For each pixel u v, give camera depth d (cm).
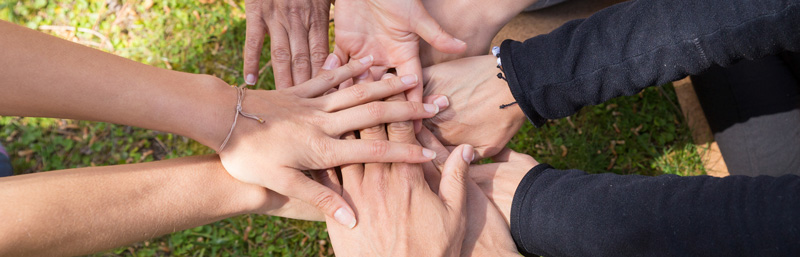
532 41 91
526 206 89
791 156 103
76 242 78
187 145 120
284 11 97
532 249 90
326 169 89
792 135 103
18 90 75
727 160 110
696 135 119
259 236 116
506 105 92
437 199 88
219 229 116
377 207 87
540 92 89
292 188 85
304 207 92
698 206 81
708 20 82
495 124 95
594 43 87
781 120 104
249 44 99
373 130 89
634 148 120
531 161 96
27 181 77
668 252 81
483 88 93
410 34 91
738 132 106
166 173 84
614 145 120
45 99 76
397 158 87
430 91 94
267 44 124
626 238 83
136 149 119
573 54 88
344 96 88
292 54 98
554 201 88
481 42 96
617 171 119
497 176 95
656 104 121
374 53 93
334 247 89
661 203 82
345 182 89
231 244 116
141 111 79
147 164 84
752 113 105
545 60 89
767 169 105
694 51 83
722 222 79
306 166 86
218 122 82
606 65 86
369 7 90
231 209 87
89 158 119
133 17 125
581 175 89
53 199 77
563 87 88
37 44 76
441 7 93
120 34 124
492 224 91
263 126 84
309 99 88
